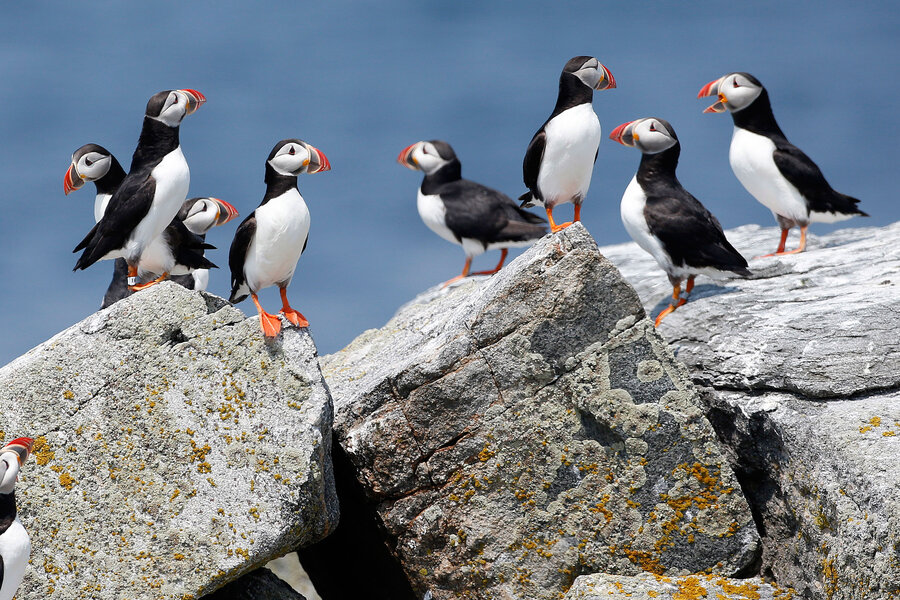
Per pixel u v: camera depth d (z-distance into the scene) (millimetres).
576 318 10758
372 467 11102
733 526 10594
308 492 10367
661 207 13781
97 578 10109
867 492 9242
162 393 10562
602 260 10766
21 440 9906
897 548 8781
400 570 11445
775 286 14086
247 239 11703
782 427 10656
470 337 10867
